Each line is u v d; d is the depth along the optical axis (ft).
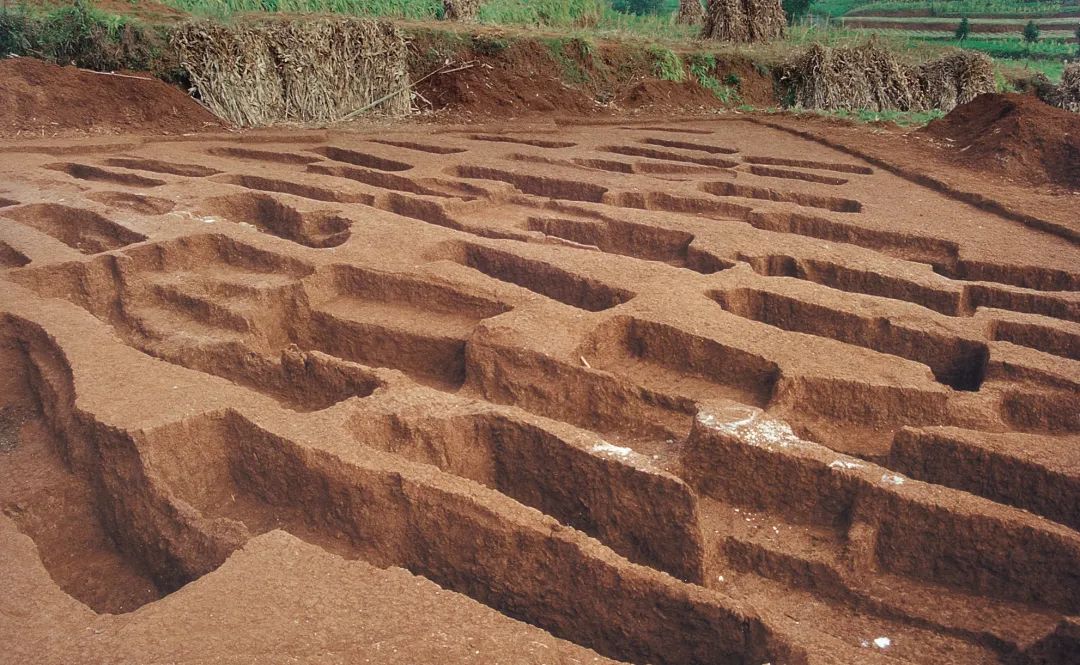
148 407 16.93
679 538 15.57
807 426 19.19
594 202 35.53
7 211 30.04
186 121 47.65
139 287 25.43
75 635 11.32
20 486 16.74
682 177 39.01
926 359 22.22
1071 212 32.65
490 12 74.18
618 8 120.88
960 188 36.35
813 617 15.12
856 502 15.87
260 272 26.40
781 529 16.44
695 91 64.39
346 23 53.36
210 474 16.88
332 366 20.25
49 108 44.91
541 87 59.77
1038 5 139.85
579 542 13.96
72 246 29.78
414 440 17.16
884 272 26.35
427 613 11.90
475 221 32.22
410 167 39.65
